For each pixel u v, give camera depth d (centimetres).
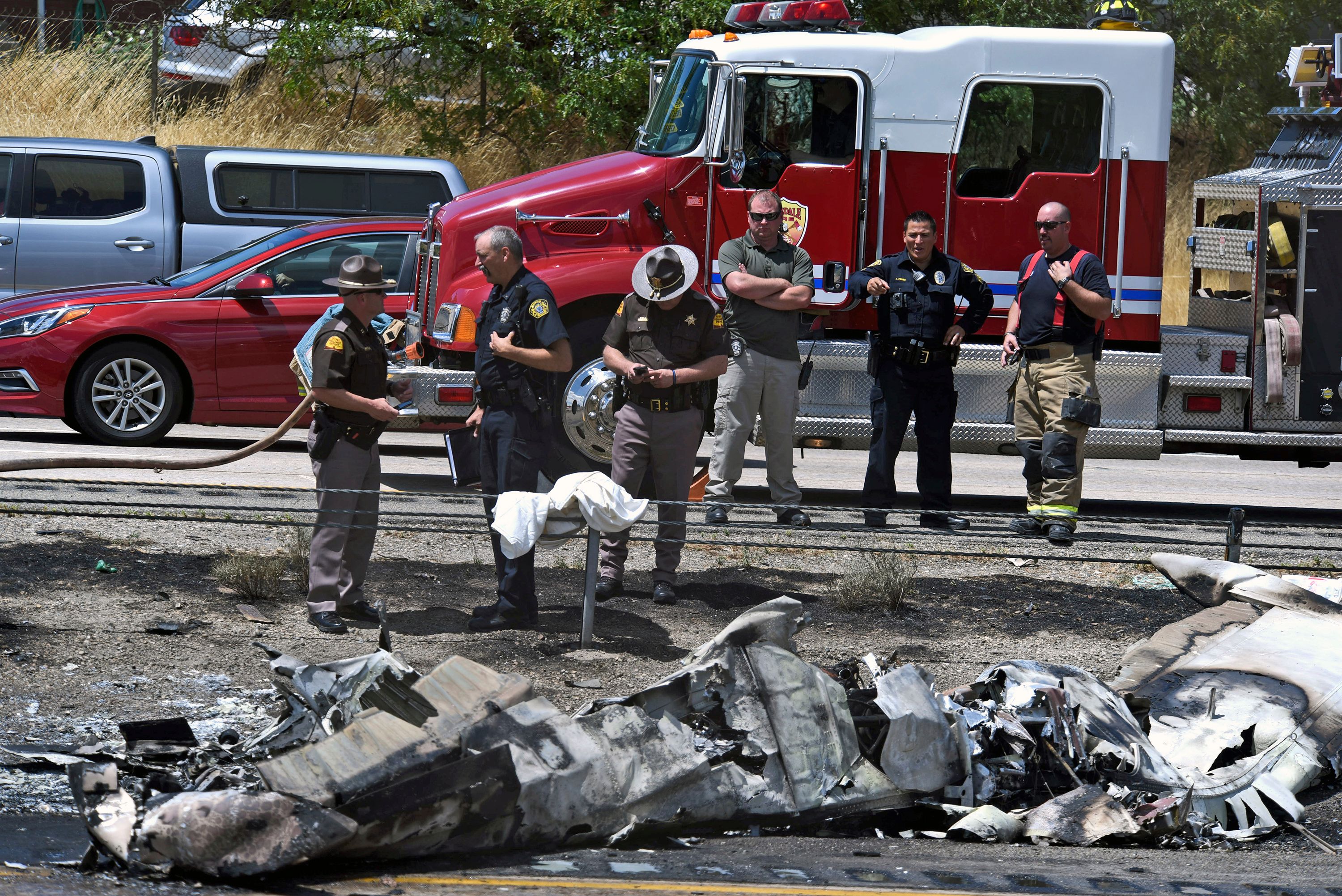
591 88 5066
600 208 2659
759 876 1099
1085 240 2698
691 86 2720
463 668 1220
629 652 1784
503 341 1831
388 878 1049
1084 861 1204
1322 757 1477
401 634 1820
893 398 2420
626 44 5162
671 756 1212
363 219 3438
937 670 1784
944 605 2103
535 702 1197
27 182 3769
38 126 5106
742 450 2372
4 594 1866
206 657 1681
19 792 1231
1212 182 2997
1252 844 1323
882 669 1480
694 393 2009
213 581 2002
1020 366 2492
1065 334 2416
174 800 1038
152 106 5369
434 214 2741
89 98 5294
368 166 3978
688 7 5059
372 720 1141
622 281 2603
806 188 2678
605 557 2000
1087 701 1440
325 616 1812
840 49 2659
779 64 2664
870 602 2066
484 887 1034
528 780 1131
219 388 3144
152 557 2105
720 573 2222
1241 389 2734
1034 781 1363
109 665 1628
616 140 5312
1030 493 2523
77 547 2123
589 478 1783
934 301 2395
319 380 1772
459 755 1136
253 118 5441
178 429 3506
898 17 5581
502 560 1869
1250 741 1496
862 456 3869
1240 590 1817
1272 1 6244
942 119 2678
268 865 1018
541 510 1761
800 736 1280
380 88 5538
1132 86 2680
